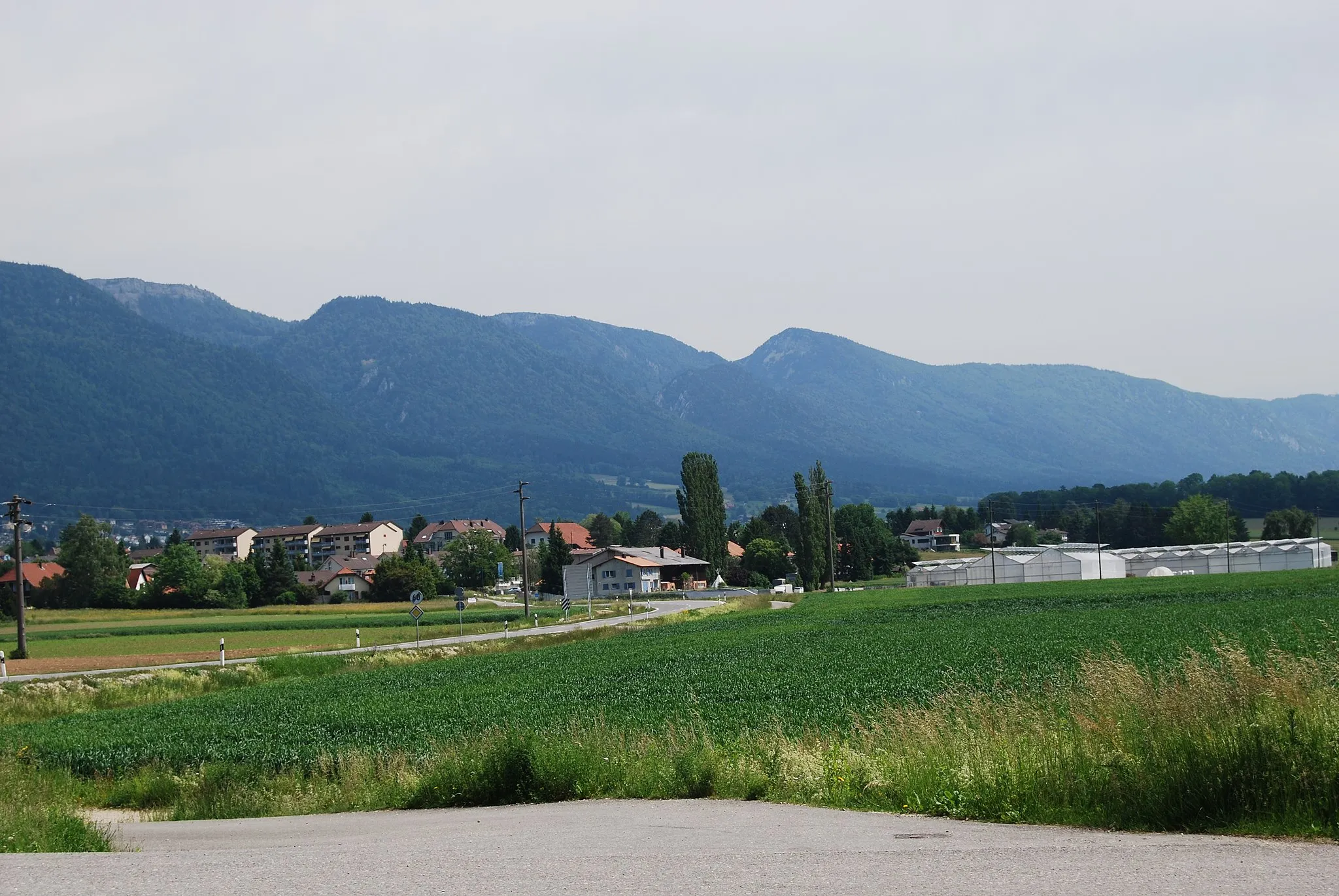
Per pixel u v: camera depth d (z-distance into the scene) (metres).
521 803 18.34
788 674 37.75
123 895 8.89
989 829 11.77
